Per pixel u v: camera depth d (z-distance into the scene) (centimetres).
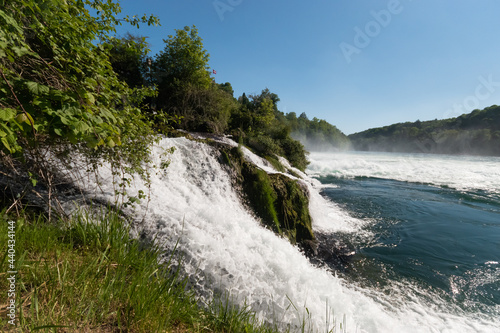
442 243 694
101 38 256
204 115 1115
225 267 318
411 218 895
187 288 275
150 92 345
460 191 1303
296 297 331
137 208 365
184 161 645
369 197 1174
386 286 507
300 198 742
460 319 419
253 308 292
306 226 701
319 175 1827
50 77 214
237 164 721
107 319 166
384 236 741
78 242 244
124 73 1012
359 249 659
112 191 392
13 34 167
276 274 355
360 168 2153
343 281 521
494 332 392
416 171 2006
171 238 328
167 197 464
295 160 1545
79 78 228
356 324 348
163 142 657
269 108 1606
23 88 166
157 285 210
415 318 414
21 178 304
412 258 615
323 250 647
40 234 222
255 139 1226
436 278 535
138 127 336
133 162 352
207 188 618
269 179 730
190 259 306
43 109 157
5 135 141
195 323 202
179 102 1070
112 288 188
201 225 381
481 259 610
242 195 684
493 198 1160
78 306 163
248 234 426
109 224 270
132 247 254
